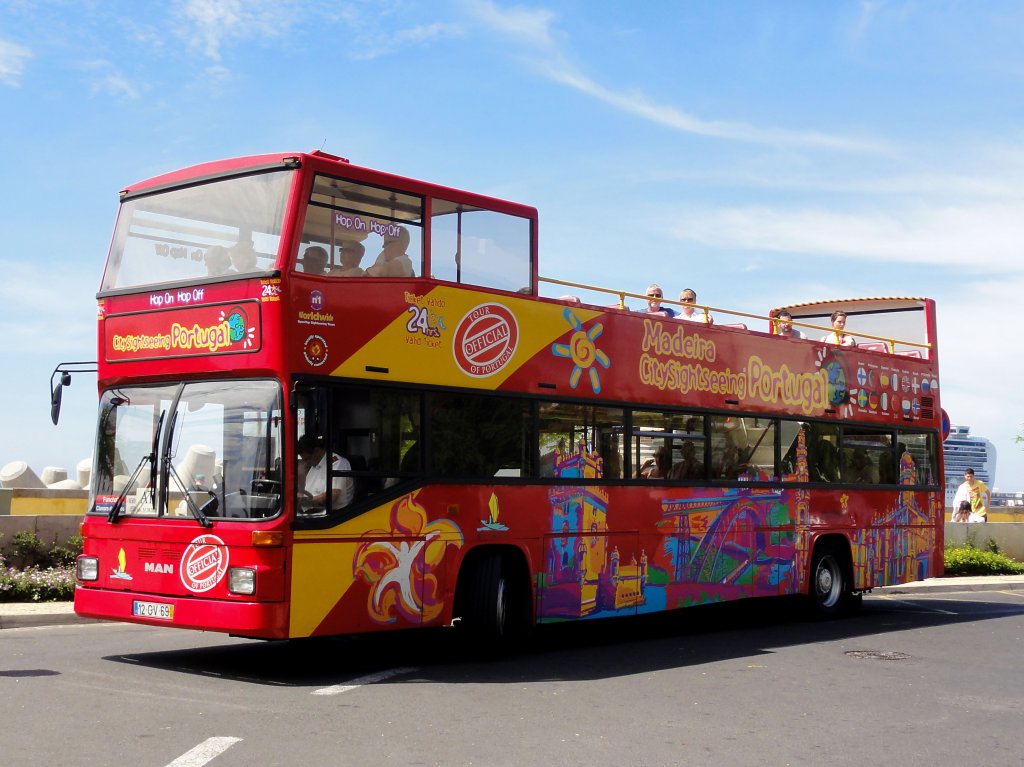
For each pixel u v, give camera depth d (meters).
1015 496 42.06
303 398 10.66
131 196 11.91
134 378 11.55
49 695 9.45
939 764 7.92
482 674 11.33
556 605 13.22
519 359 12.98
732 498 15.98
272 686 10.24
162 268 11.47
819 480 17.69
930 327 20.66
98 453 11.70
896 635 15.88
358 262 11.27
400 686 10.41
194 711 8.89
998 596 23.20
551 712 9.31
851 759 7.98
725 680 11.37
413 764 7.36
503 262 12.89
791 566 17.02
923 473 20.05
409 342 11.69
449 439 12.07
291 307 10.61
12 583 16.09
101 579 11.43
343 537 10.90
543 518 13.11
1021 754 8.28
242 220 10.99
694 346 15.59
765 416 16.73
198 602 10.61
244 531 10.42
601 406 14.04
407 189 11.81
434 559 11.80
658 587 14.69
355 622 10.97
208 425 10.95
